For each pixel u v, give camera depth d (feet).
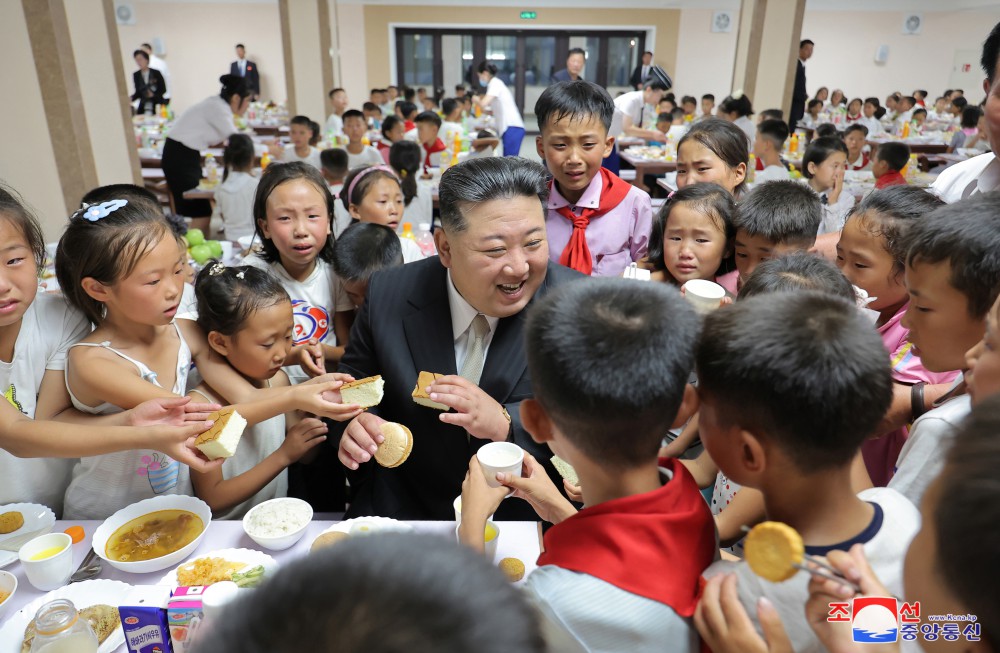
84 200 5.84
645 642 2.19
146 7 40.68
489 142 21.22
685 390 2.55
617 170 16.58
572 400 2.40
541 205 4.38
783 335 2.27
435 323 4.89
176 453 4.05
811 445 2.25
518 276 4.26
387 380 4.95
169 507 4.64
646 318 2.42
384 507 5.10
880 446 4.55
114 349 4.52
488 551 4.12
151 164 20.97
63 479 4.94
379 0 40.45
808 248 5.98
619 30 41.86
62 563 4.00
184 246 6.59
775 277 4.39
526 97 43.78
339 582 1.31
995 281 3.26
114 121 13.87
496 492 3.53
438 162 20.33
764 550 2.02
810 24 43.11
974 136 24.20
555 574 2.33
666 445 4.99
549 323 2.49
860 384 2.21
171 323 5.09
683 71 42.68
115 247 4.12
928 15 42.75
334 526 4.51
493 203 4.11
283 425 5.75
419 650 1.20
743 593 2.30
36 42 11.85
